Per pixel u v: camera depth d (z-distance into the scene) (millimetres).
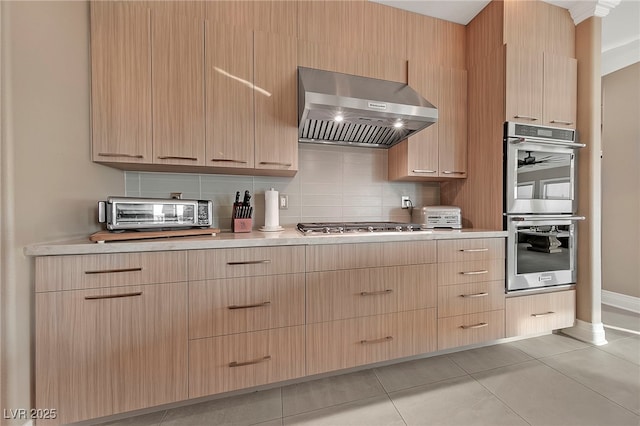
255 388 1453
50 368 1090
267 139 1652
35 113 1060
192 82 1520
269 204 1834
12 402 979
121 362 1172
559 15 2059
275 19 1793
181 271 1236
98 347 1143
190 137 1520
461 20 2191
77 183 1301
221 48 1570
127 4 1425
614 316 2445
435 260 1678
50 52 1129
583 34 2043
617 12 2098
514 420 1244
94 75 1381
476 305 1773
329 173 2178
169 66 1484
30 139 1039
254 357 1343
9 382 972
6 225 958
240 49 1604
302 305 1418
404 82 1977
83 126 1341
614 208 2717
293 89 1699
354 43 1948
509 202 1867
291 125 1695
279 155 1675
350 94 1605
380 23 2014
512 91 1886
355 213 2238
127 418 1259
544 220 1911
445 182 2420
